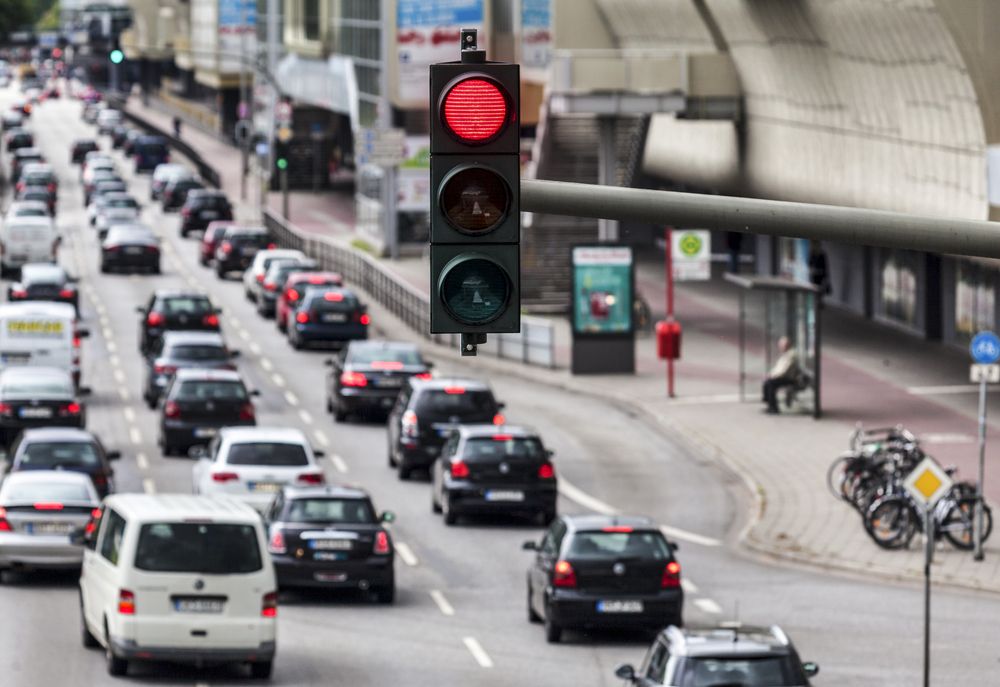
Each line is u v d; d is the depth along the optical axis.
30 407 138.88
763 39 177.62
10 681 78.69
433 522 119.06
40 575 104.12
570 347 185.38
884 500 106.75
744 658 58.59
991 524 105.62
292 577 95.12
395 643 87.56
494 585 101.31
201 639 77.88
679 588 86.94
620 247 172.75
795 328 150.00
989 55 132.38
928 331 183.38
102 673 80.62
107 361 188.38
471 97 32.44
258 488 111.88
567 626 86.69
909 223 35.78
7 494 100.12
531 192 35.50
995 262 147.62
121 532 79.62
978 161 138.38
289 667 82.56
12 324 162.50
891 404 151.50
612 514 119.94
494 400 133.62
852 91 161.62
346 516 96.38
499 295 32.69
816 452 135.50
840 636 87.19
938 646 84.94
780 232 35.81
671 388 160.88
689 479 131.00
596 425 152.00
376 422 157.88
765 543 109.19
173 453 141.88
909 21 137.50
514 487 116.50
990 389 157.88
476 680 79.81
